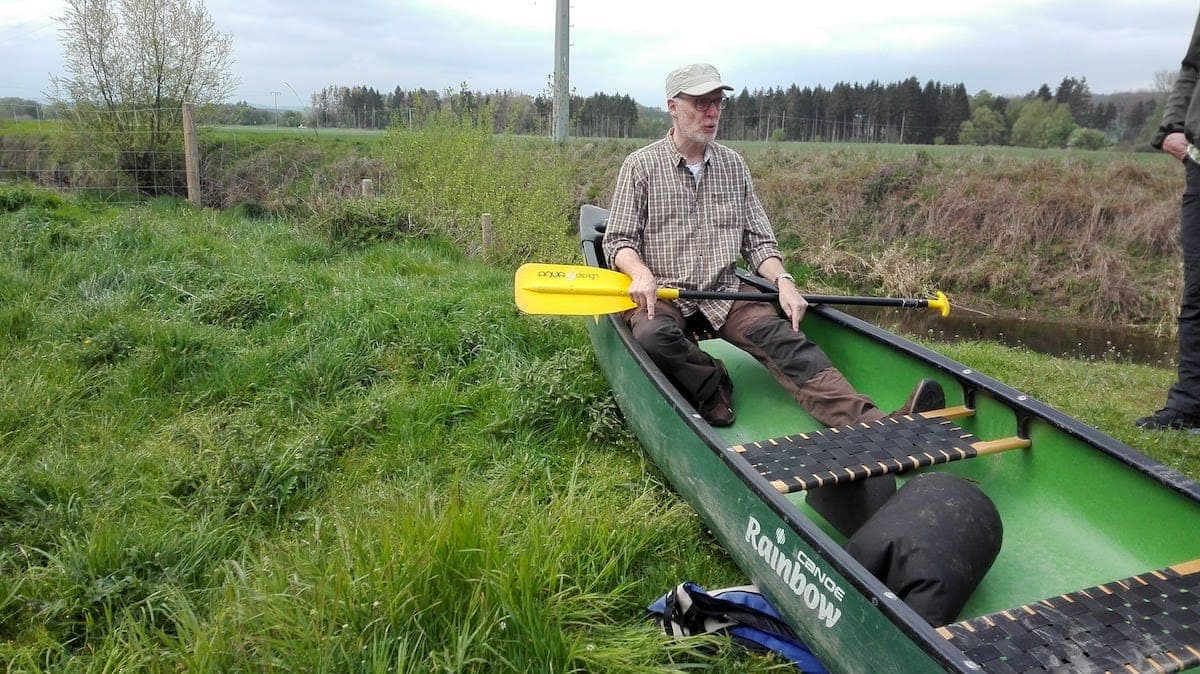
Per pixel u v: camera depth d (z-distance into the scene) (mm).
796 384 3309
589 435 3709
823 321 3795
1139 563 2375
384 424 3857
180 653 2205
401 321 4801
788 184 11164
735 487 2473
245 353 4438
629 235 3553
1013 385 4906
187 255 5910
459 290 5535
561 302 3518
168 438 3719
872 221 10555
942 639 1714
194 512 3121
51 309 4941
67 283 5348
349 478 3471
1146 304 8789
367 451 3705
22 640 2447
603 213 5023
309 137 12797
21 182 10156
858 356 3619
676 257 3561
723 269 3559
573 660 2277
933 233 10109
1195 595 2006
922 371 3254
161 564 2697
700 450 2697
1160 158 11180
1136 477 2400
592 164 12516
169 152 10227
